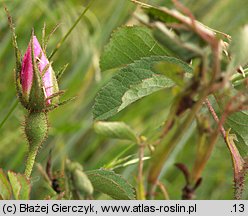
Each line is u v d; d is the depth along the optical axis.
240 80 0.20
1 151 0.40
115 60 0.23
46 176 0.19
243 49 0.16
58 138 0.42
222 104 0.19
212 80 0.15
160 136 0.16
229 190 0.42
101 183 0.20
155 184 0.16
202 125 0.16
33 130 0.22
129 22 0.44
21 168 0.39
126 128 0.16
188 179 0.16
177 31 0.16
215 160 0.39
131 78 0.22
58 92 0.22
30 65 0.22
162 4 0.44
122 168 0.38
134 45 0.23
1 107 0.42
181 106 0.16
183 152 0.44
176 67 0.16
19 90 0.22
